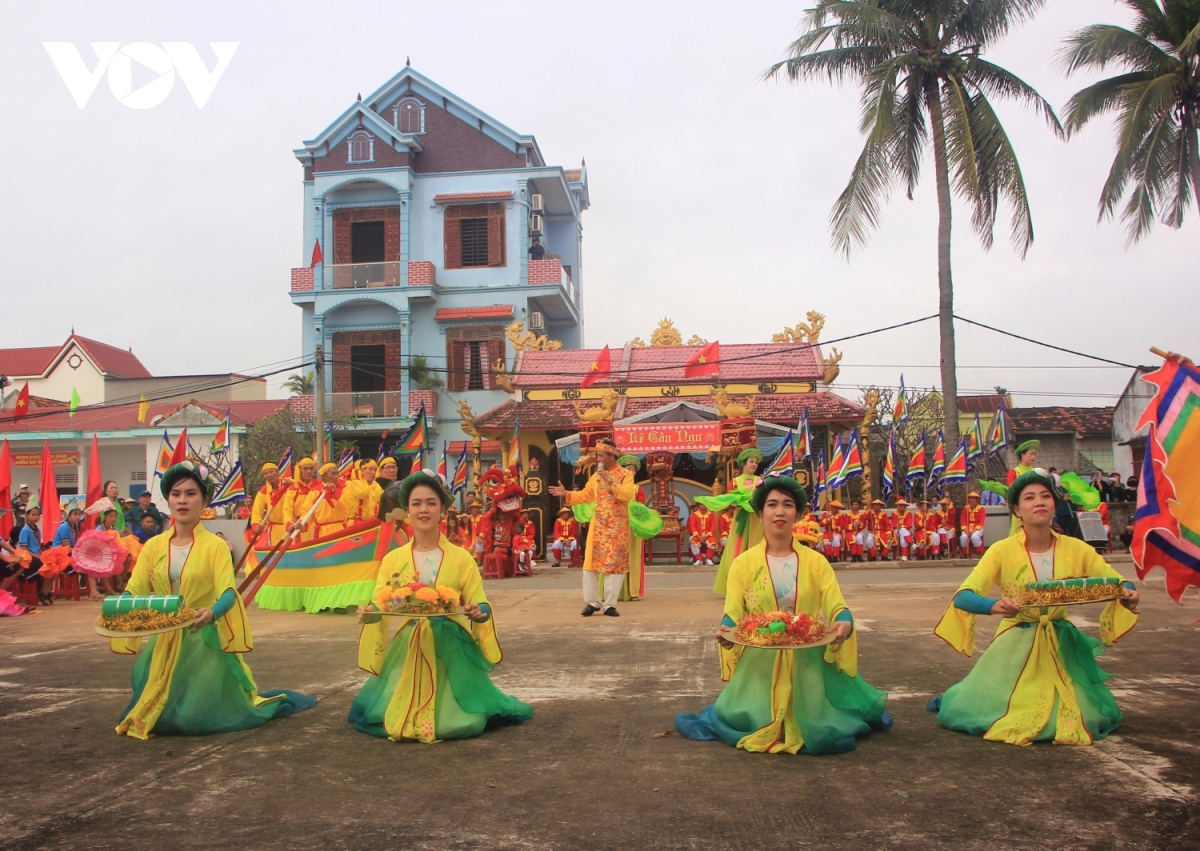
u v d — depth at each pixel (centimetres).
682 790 426
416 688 527
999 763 455
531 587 1504
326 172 3381
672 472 2039
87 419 3634
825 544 2028
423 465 1802
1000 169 2259
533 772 458
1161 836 358
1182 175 2347
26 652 869
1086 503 972
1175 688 618
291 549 1158
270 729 550
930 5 2291
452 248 3422
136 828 388
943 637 539
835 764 461
